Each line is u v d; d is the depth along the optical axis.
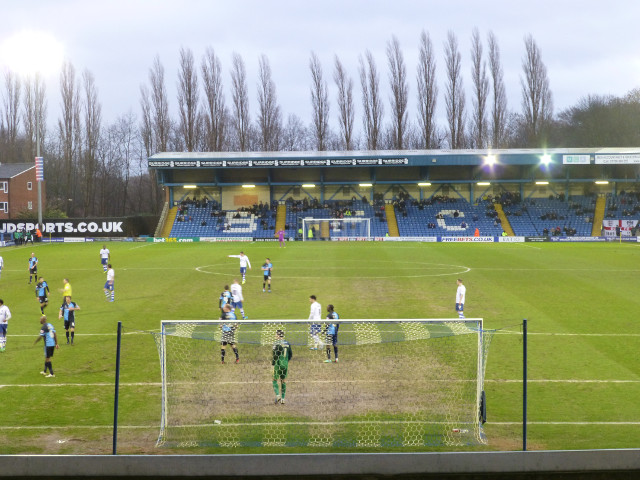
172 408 16.31
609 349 22.20
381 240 73.06
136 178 120.44
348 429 14.91
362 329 23.31
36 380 18.83
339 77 94.69
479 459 13.16
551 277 40.16
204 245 67.31
